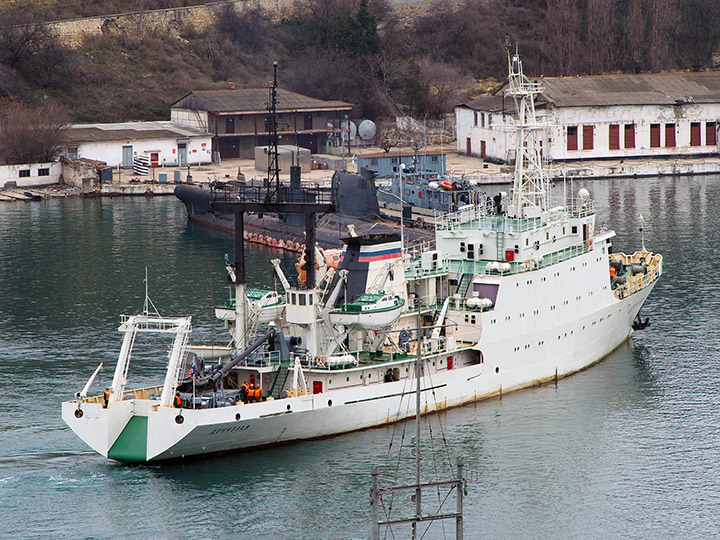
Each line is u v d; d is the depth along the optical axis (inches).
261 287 7150.6
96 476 4183.1
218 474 4173.2
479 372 4864.7
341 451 4357.8
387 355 4655.5
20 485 4114.2
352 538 3804.1
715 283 7066.9
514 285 4938.5
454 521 3946.9
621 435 4606.3
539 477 4247.0
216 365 4407.0
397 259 4758.9
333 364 4402.1
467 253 5128.0
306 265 4500.5
